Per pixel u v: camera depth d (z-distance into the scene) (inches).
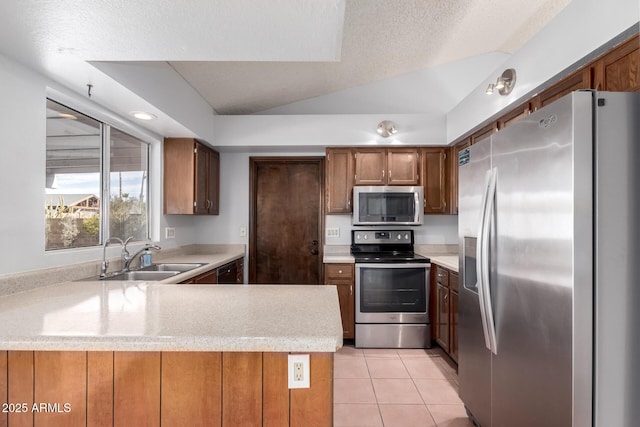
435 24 106.6
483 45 131.6
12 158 66.8
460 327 84.9
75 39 60.6
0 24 55.1
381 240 151.2
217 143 140.9
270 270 161.6
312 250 161.0
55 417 42.9
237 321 45.6
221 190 157.5
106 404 42.9
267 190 161.9
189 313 49.5
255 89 130.5
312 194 161.3
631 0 54.2
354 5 89.6
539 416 52.3
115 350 39.9
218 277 119.0
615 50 59.5
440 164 142.0
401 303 130.2
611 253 45.6
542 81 76.9
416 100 150.3
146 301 57.2
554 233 48.9
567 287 46.3
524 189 55.8
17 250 67.6
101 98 87.7
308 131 140.0
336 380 102.4
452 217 152.9
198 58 69.4
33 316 47.8
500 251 62.4
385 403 89.3
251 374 42.9
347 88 151.4
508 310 60.0
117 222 108.0
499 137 63.8
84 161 93.3
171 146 129.3
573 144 45.5
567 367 46.4
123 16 54.0
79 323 44.4
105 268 89.0
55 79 76.2
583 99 45.6
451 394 94.0
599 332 45.4
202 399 42.9
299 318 47.1
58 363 42.9
